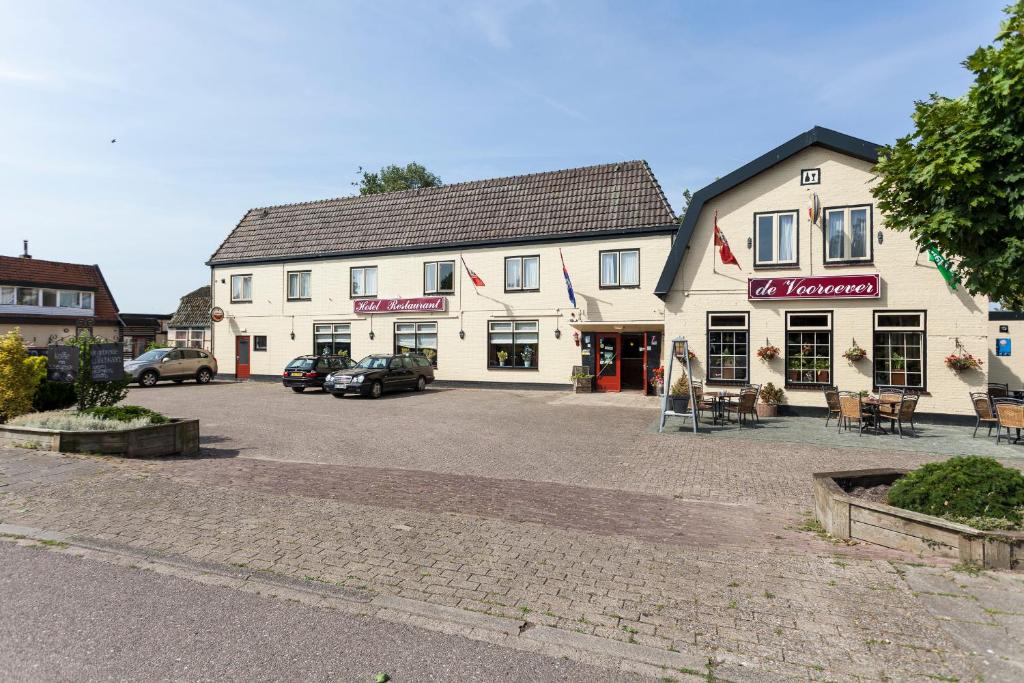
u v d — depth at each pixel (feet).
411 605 14.35
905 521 18.10
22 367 34.83
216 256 94.38
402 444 37.93
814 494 22.17
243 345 92.32
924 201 20.21
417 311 79.77
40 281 119.03
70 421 30.09
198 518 20.27
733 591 15.30
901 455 35.27
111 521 19.72
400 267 81.41
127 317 142.00
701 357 55.26
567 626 13.48
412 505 22.77
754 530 20.58
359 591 15.07
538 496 24.99
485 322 76.13
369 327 83.20
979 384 46.85
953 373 47.55
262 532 19.08
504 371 75.00
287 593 14.92
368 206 89.61
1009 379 71.26
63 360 36.37
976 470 19.21
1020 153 18.24
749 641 12.88
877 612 14.11
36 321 116.16
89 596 14.53
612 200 72.59
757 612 14.16
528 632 13.21
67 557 16.90
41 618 13.35
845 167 51.21
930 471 20.02
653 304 67.67
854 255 51.01
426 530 19.74
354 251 83.56
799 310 52.29
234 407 56.70
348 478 27.32
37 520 19.71
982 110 18.78
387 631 13.15
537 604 14.53
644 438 40.73
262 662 11.72
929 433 43.24
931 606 14.35
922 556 17.57
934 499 18.81
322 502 22.66
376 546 18.15
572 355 71.51
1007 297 19.80
